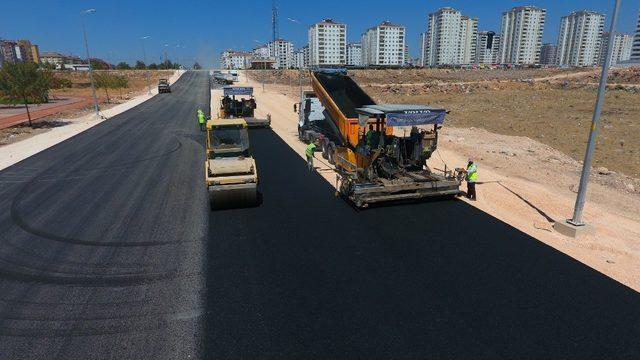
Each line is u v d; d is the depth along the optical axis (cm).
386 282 855
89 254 988
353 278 873
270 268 916
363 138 1472
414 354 651
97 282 863
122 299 802
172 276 885
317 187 1515
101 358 645
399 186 1262
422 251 996
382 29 16988
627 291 826
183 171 1769
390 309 765
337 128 1842
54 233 1113
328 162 1928
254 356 648
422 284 848
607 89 6894
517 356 648
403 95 6300
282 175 1691
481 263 937
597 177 1738
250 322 730
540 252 992
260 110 4159
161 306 778
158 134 2750
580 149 2422
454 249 1006
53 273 902
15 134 2816
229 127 1327
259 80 8906
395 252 991
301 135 2502
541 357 647
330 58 14238
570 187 1578
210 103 4803
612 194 1503
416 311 759
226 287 841
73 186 1557
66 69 12562
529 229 1133
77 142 2488
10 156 2111
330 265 928
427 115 1303
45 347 668
